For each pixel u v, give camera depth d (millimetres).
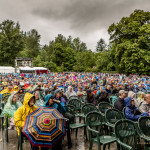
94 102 6223
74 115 4844
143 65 35031
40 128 3033
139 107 4566
